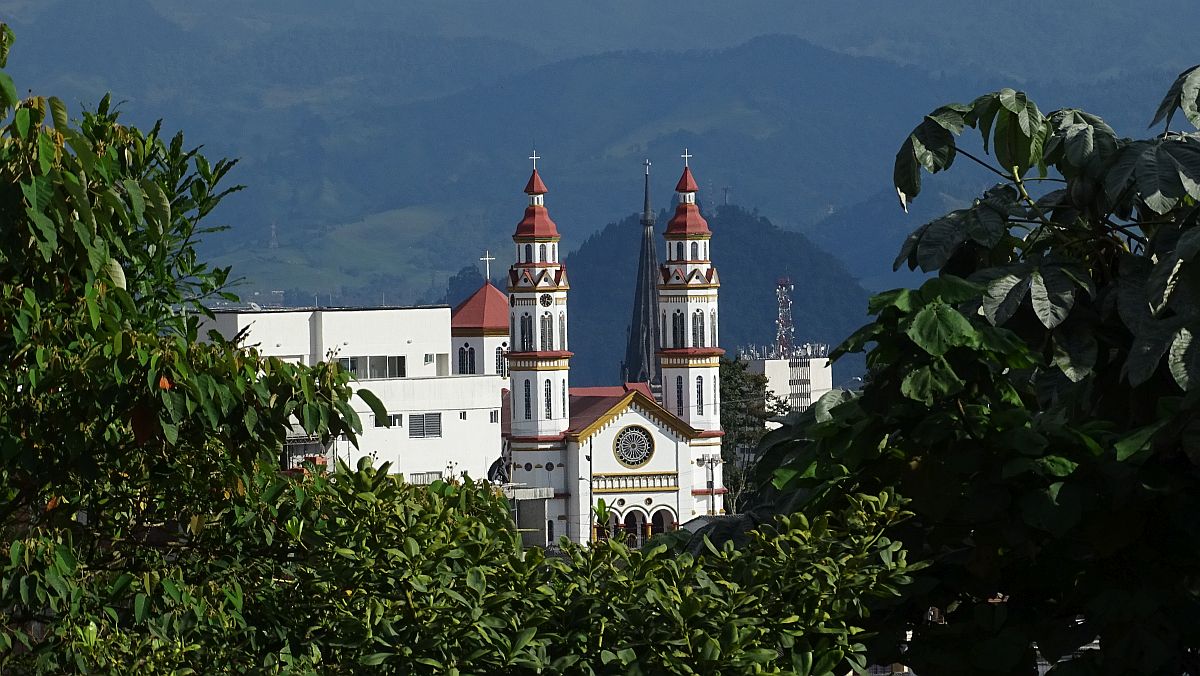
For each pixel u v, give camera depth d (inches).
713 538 1175.6
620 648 946.1
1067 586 1098.7
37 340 1091.9
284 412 1152.8
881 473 1074.7
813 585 982.4
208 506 1261.1
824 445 1082.1
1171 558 1067.3
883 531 1054.4
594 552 994.1
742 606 968.9
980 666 1068.5
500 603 969.5
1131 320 1121.4
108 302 1110.4
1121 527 1040.8
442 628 964.0
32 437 1117.7
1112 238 1233.4
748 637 934.4
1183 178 1120.8
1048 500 1032.2
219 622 1167.6
